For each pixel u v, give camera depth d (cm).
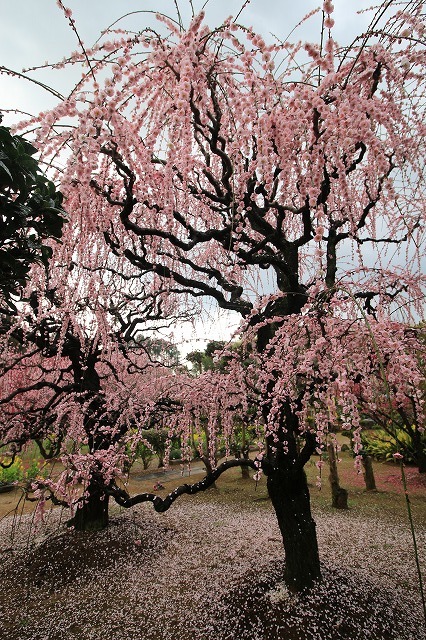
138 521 606
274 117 218
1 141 133
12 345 593
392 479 795
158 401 481
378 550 454
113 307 455
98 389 548
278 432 336
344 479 834
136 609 350
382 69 248
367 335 223
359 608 294
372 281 336
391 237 336
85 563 455
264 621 291
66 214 155
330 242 371
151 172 243
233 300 374
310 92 201
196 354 814
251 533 546
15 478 859
